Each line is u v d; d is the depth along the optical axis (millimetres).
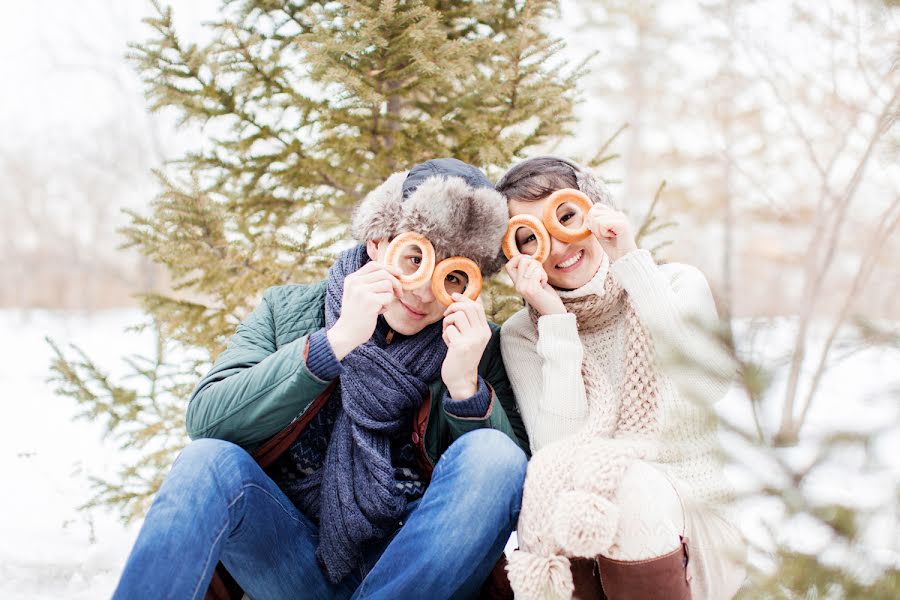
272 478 1639
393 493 1514
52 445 4660
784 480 778
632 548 1287
